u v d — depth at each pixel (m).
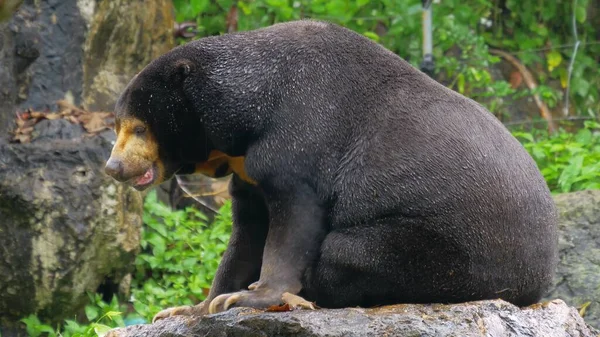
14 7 9.30
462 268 10.12
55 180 15.36
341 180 10.34
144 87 10.94
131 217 16.00
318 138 10.38
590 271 15.09
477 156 10.17
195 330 10.09
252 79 10.59
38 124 16.19
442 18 22.20
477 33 23.91
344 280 10.33
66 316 15.84
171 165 11.20
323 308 10.35
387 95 10.51
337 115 10.43
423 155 10.17
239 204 11.39
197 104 10.76
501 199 10.11
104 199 15.50
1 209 15.27
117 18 17.69
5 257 15.29
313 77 10.51
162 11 18.48
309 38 10.70
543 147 19.19
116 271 16.25
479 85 22.06
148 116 10.96
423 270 10.16
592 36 24.47
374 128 10.37
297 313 9.79
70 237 15.34
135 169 10.96
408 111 10.39
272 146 10.43
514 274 10.28
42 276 15.34
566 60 23.89
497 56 23.44
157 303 16.42
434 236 10.09
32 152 15.45
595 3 24.61
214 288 11.50
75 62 17.16
